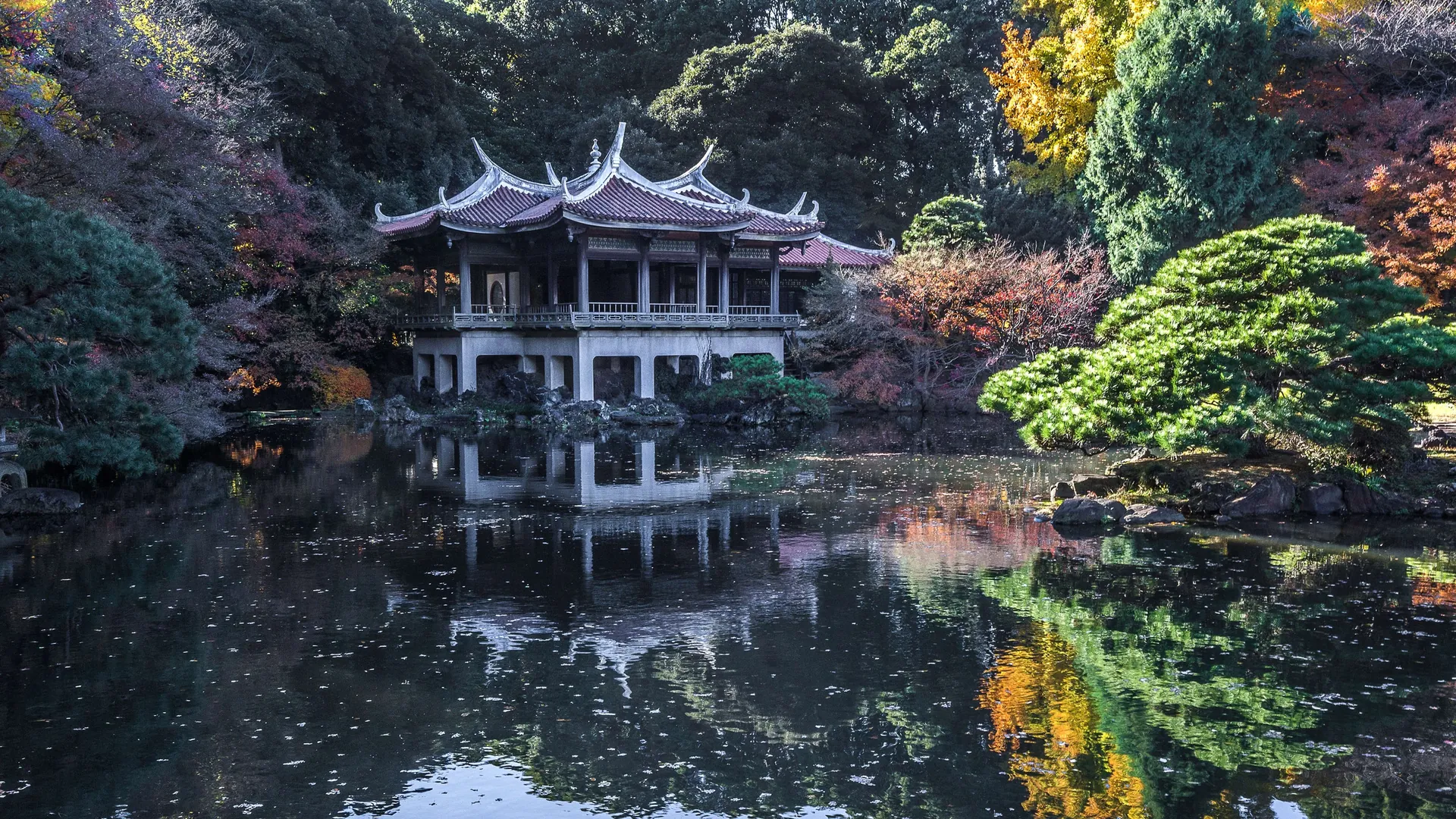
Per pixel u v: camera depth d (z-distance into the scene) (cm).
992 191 5259
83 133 2867
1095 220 4272
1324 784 886
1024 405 2209
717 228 4334
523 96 7062
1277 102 3909
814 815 838
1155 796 866
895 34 7556
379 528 2002
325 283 4359
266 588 1541
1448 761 930
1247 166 3716
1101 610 1412
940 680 1142
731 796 871
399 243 4756
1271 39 3791
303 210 4291
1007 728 1009
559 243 4372
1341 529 1964
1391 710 1051
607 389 4344
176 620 1378
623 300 5031
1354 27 3609
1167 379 2064
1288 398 2078
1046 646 1257
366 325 4650
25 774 915
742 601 1472
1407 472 2236
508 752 962
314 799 869
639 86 7494
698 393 4312
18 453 2236
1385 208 3108
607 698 1093
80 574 1622
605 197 4288
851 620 1371
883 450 3244
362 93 5244
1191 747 966
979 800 862
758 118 6450
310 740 988
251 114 4000
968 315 4494
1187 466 2252
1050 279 4269
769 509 2211
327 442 3484
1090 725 1016
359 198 5100
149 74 2825
